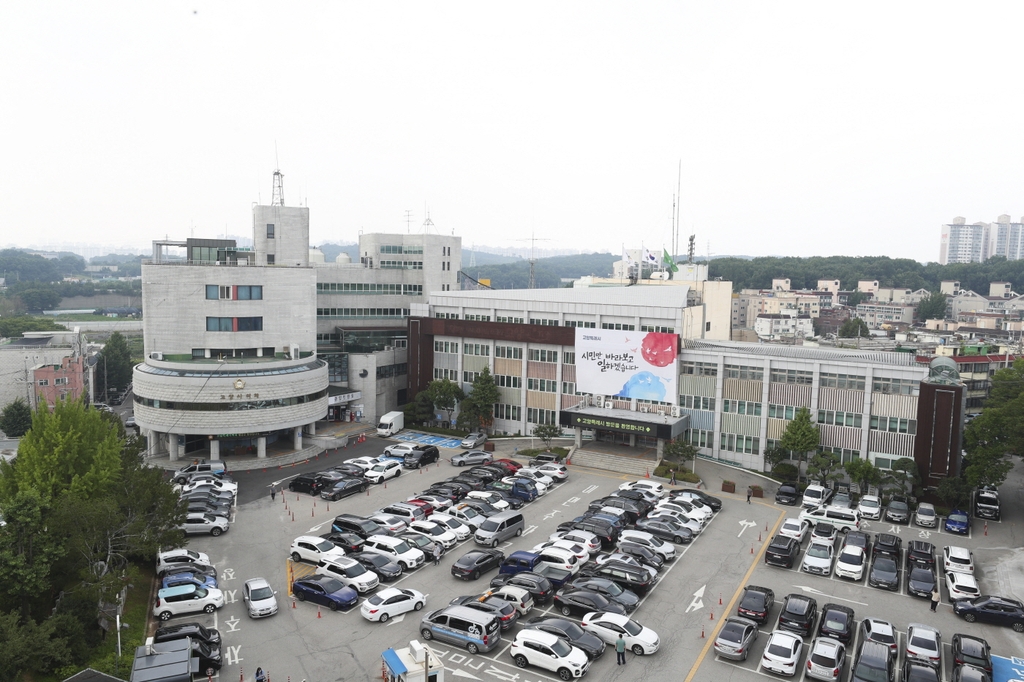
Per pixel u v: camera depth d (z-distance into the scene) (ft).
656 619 162.61
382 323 436.35
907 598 176.14
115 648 143.95
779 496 249.75
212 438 289.53
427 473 283.18
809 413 271.90
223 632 154.51
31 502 142.10
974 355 433.07
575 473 284.61
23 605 141.90
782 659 137.39
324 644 149.89
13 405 402.72
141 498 169.68
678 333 303.89
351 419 365.81
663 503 230.27
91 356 533.14
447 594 174.91
